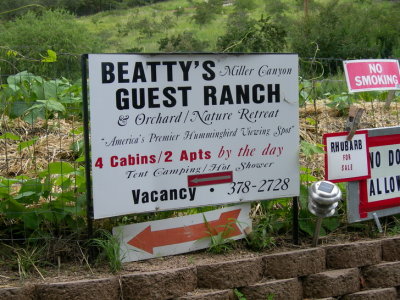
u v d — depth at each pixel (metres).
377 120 6.50
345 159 4.71
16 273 3.87
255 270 4.12
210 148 4.17
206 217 4.30
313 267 4.34
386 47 24.80
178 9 42.81
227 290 4.00
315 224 4.71
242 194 4.29
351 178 4.73
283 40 15.92
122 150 3.94
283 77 4.32
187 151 4.11
